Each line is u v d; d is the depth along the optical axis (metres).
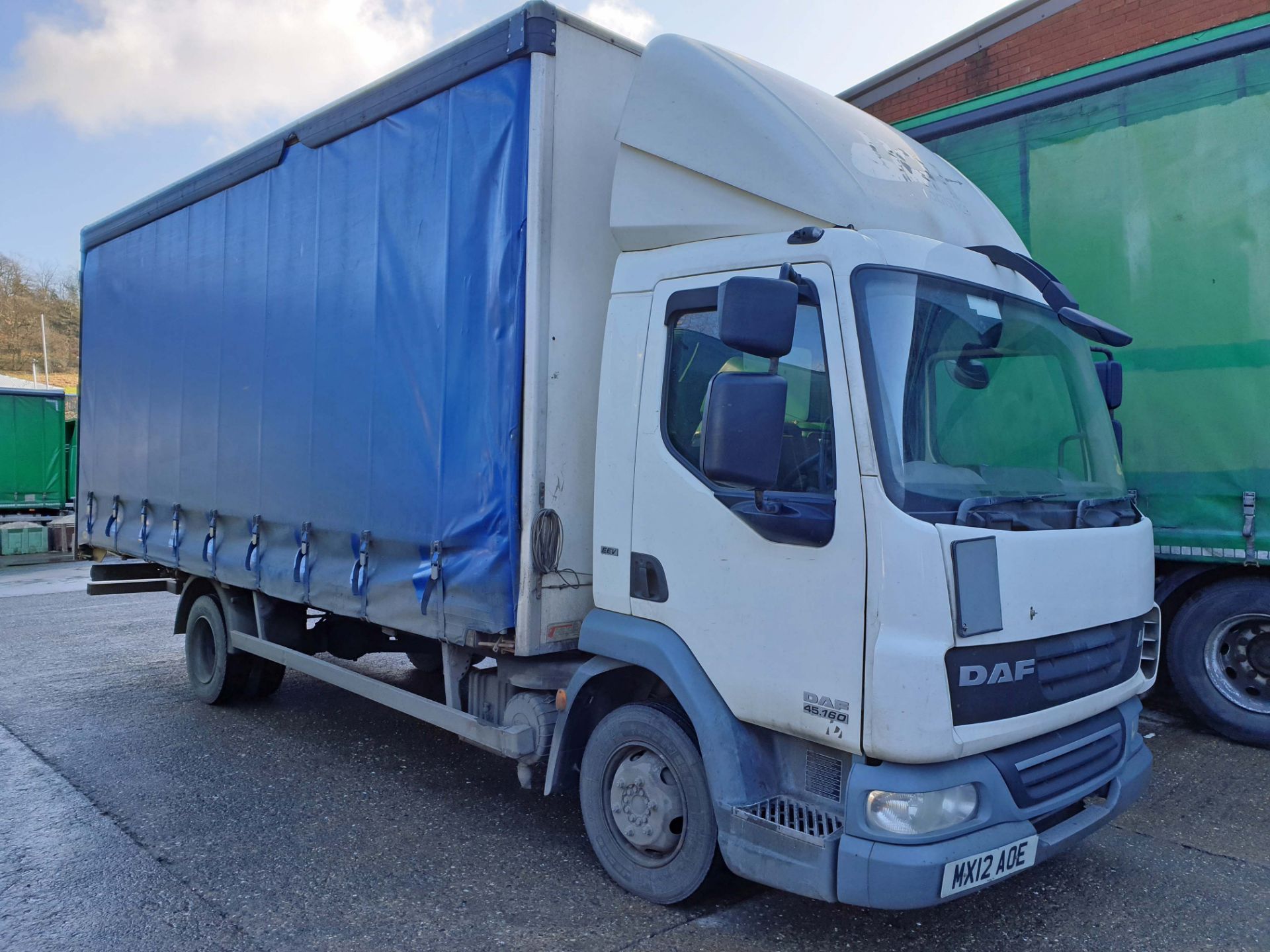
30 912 3.84
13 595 14.12
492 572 4.07
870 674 3.02
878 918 3.72
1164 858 4.24
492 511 4.07
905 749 2.95
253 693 7.10
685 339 3.72
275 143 5.84
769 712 3.30
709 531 3.51
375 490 4.85
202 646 7.20
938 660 2.96
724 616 3.45
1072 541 3.38
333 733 6.45
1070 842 3.34
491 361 4.12
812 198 3.52
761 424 3.04
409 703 4.85
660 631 3.67
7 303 73.50
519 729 4.18
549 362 4.02
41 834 4.67
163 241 7.27
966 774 3.04
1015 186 6.51
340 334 5.19
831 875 3.07
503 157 4.14
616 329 3.97
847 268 3.25
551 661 4.23
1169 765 5.41
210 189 6.57
